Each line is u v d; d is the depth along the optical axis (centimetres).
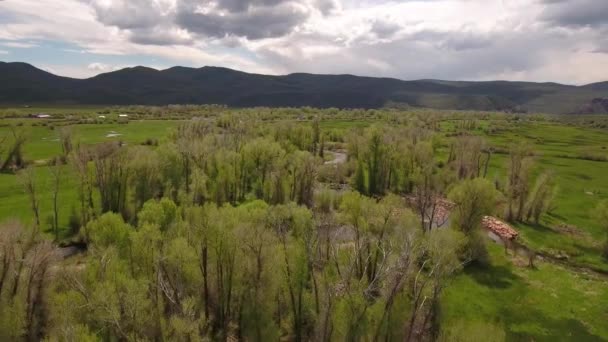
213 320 4025
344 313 3638
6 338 3319
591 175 11156
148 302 3316
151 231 3981
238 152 9612
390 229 4866
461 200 6072
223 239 3841
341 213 5397
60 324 3184
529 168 8519
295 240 4341
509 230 7150
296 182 8162
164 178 7931
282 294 4153
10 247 3581
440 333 3953
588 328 4441
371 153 9662
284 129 12425
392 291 3584
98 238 4384
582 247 6731
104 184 7044
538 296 5050
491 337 3822
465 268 5706
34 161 10662
